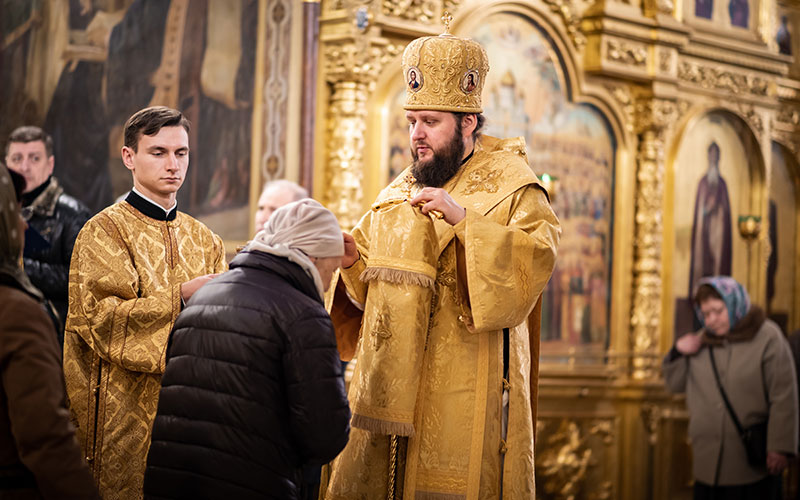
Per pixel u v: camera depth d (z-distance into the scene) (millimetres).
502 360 2857
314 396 2268
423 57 2844
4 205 2010
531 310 2912
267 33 5516
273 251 2389
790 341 7062
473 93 2893
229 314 2301
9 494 1982
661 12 7047
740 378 5656
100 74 5391
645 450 7059
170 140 2900
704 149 7586
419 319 2727
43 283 4125
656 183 7129
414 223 2730
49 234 4184
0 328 1954
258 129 5520
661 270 7203
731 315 5754
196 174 5438
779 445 5516
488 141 3105
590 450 6871
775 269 8789
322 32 5629
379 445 2828
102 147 5398
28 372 1944
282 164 5488
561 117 6773
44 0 5312
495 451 2814
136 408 2814
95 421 2803
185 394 2305
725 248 7715
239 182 5523
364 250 3004
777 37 8773
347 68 5562
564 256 6824
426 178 2887
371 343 2758
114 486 2781
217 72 5504
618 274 7055
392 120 5887
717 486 5703
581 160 6895
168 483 2287
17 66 5281
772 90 8023
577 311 6895
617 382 6934
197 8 5484
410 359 2711
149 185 2912
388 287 2744
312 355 2277
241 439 2236
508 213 2828
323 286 2502
